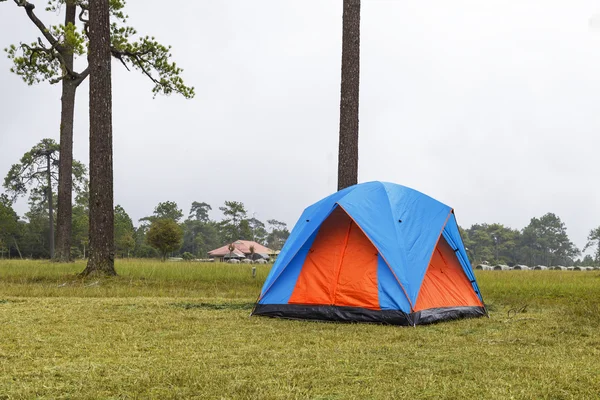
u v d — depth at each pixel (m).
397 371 4.63
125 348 5.56
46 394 3.94
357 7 12.96
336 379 4.35
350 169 12.70
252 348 5.63
